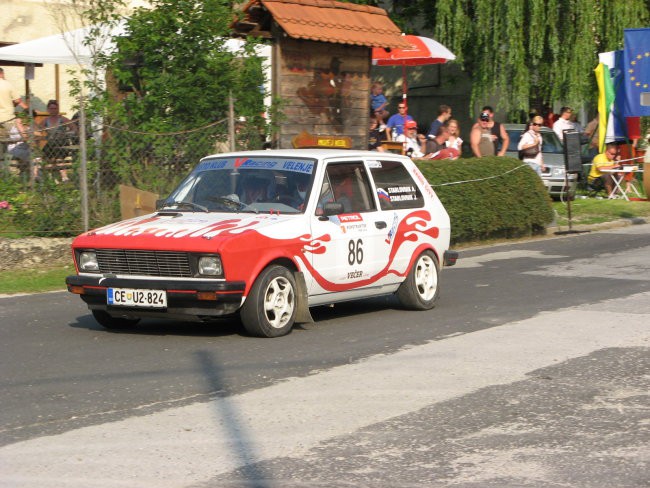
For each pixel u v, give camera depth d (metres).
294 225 10.80
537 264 17.14
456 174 19.20
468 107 38.91
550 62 30.23
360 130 20.03
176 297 10.16
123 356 9.73
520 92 29.56
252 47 18.08
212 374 8.94
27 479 6.15
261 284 10.41
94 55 18.52
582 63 29.53
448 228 13.02
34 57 19.92
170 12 17.70
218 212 11.30
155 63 17.88
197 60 17.66
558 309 12.49
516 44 29.31
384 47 19.70
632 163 28.41
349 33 19.20
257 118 18.02
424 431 7.19
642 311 12.23
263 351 9.93
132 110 17.25
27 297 13.64
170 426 7.30
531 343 10.30
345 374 8.93
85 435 7.07
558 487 6.03
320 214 11.16
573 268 16.52
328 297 11.32
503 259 17.86
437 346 10.17
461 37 30.38
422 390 8.34
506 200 20.09
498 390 8.34
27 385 8.54
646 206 25.80
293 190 11.27
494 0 29.67
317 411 7.71
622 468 6.38
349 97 19.78
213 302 10.09
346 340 10.52
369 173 12.07
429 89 39.91
